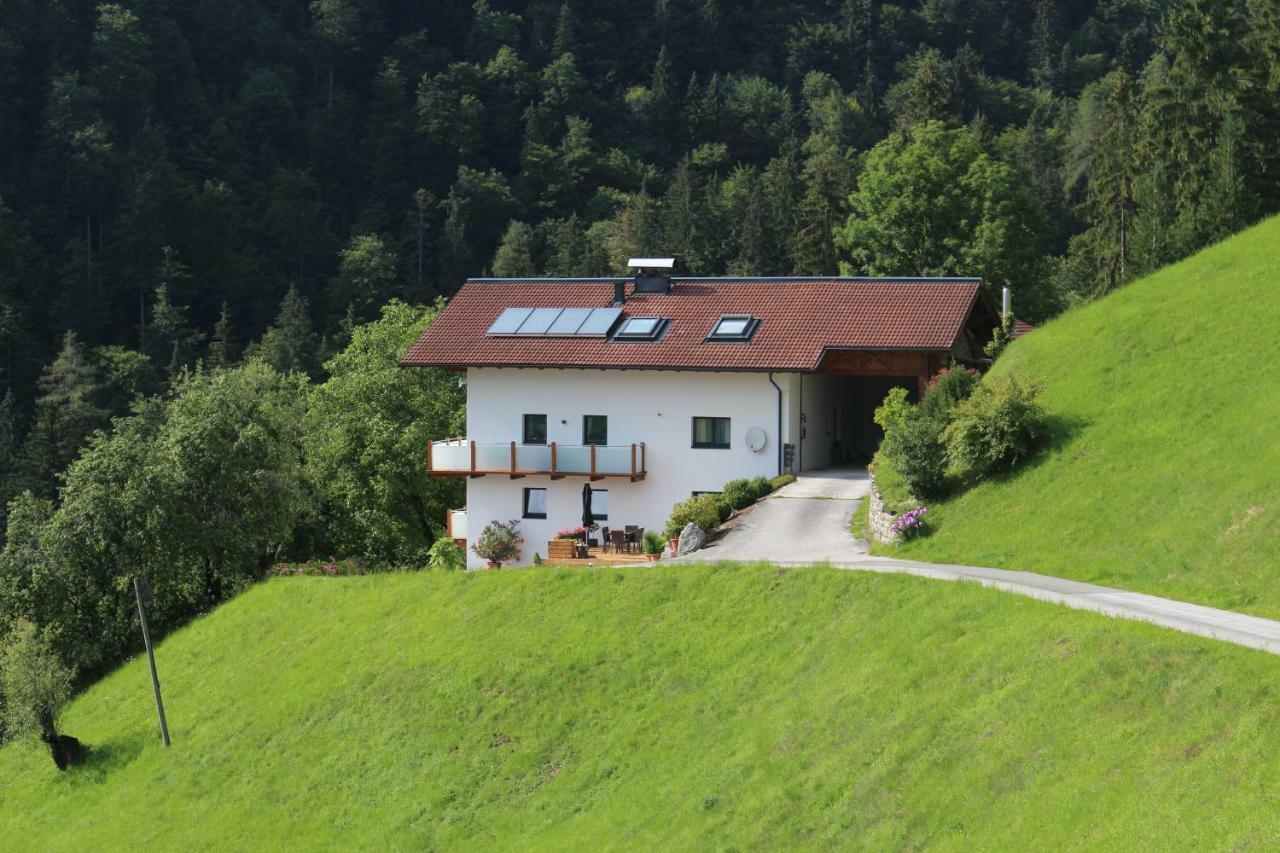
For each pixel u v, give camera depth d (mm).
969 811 31094
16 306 190625
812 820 34531
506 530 79375
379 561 102562
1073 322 63125
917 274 121250
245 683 62688
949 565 48719
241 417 86438
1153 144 122250
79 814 58250
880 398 88250
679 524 67062
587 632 52000
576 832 40781
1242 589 38719
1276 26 117500
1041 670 34281
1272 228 61594
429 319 108812
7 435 159500
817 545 59406
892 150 121438
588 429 79125
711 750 41188
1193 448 47875
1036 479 52094
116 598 79750
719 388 76375
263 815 51156
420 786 48250
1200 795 27312
